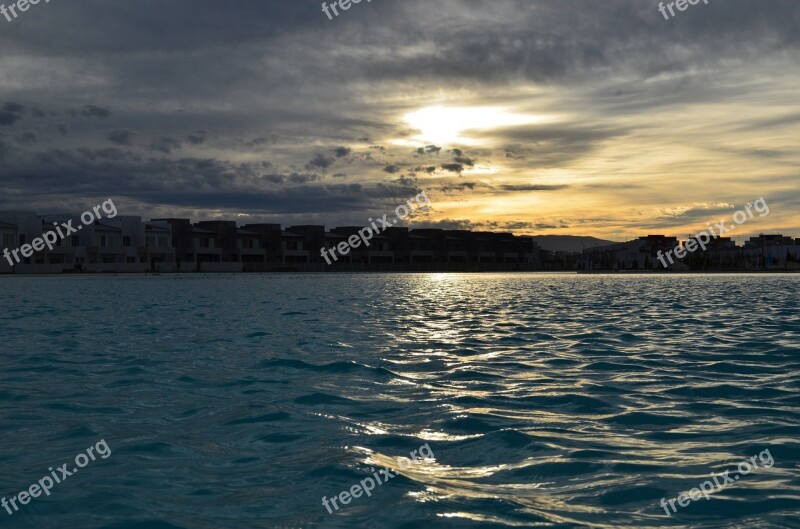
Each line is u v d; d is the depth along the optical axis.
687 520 5.07
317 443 7.22
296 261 112.00
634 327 19.12
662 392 9.74
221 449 7.02
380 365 12.23
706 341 15.73
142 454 6.86
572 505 5.39
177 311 25.52
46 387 10.32
